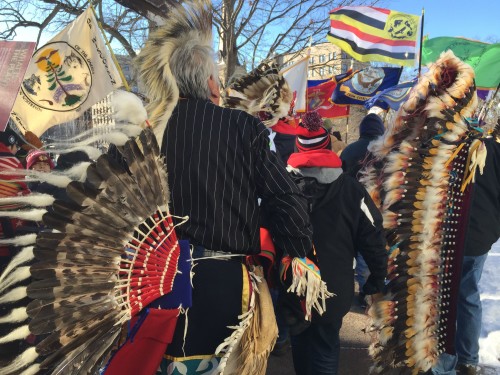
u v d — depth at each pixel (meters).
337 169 2.37
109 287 1.46
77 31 3.63
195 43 1.78
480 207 2.81
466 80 2.42
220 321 1.65
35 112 3.67
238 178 1.72
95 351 1.46
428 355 2.54
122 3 1.91
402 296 2.54
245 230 1.74
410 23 7.42
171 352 1.63
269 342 1.80
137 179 1.52
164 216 1.59
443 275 2.52
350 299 2.38
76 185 1.40
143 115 1.58
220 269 1.67
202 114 1.74
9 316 1.40
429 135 2.47
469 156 2.46
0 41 2.70
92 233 1.43
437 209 2.49
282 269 1.92
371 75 9.26
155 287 1.56
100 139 1.50
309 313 1.91
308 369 2.46
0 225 2.35
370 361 3.35
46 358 1.39
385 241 2.41
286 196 1.74
